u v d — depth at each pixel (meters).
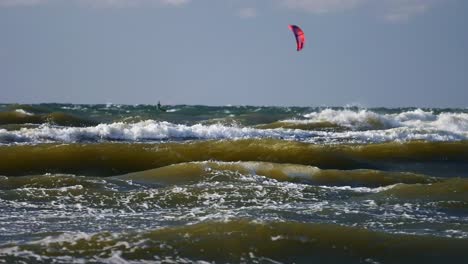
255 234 43.16
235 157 88.50
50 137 103.44
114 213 51.38
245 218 45.62
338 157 90.06
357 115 147.75
